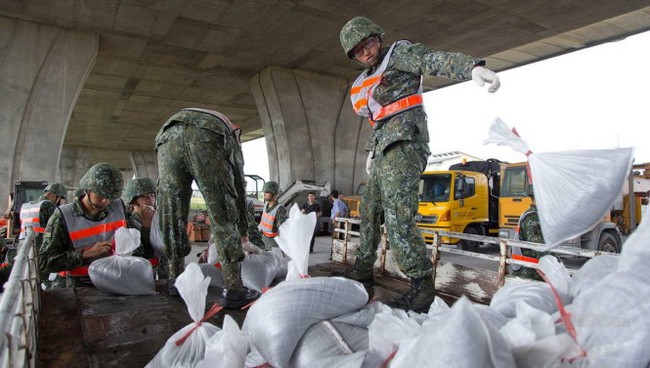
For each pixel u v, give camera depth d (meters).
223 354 1.08
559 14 13.31
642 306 0.88
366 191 2.84
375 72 2.41
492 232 11.72
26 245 1.67
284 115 18.70
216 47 16.09
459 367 0.74
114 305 2.46
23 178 13.88
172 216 2.75
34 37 14.01
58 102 14.32
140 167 43.47
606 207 1.08
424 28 14.45
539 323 0.94
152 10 13.02
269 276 2.93
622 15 14.12
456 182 10.32
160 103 24.34
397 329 1.01
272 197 6.73
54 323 2.15
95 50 14.77
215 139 2.61
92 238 3.07
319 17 13.53
